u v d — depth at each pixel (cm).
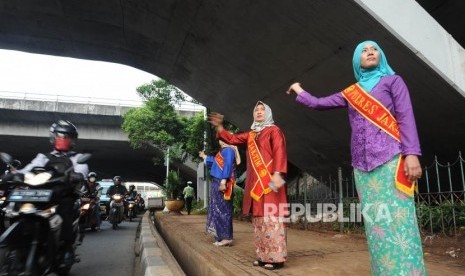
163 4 803
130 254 693
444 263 392
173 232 727
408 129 212
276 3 600
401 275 203
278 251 356
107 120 2672
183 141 1983
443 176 712
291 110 852
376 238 214
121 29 980
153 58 1098
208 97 1123
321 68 679
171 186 1873
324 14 548
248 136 398
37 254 347
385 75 235
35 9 912
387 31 483
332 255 443
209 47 860
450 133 612
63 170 376
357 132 233
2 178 352
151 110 1980
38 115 2553
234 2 663
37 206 338
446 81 498
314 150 946
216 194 548
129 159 3575
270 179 362
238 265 379
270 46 716
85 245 805
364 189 224
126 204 1541
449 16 671
